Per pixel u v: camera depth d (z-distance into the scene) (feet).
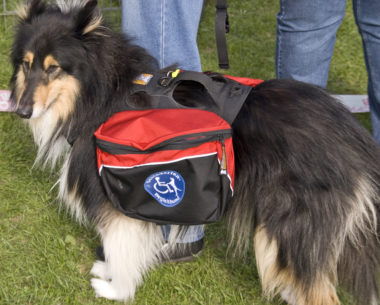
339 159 7.23
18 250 9.89
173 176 7.07
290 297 8.50
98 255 9.83
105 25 8.37
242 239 9.71
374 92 10.83
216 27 8.80
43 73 8.02
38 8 8.34
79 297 9.17
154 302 9.21
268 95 7.84
